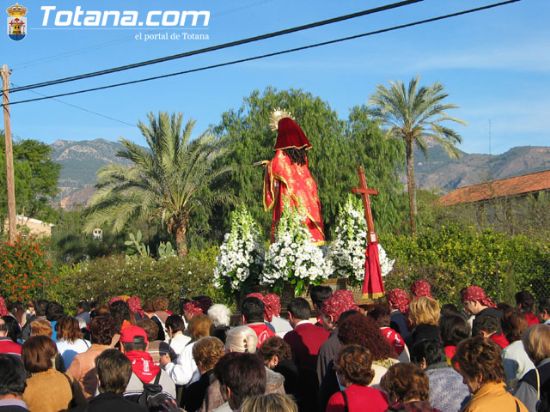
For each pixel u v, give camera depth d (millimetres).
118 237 43562
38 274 21719
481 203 39781
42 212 60250
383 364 5477
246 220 13461
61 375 5746
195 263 25109
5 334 7672
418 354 5375
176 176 34906
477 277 20250
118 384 5051
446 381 5203
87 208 34750
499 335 7113
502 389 4449
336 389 5637
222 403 5395
